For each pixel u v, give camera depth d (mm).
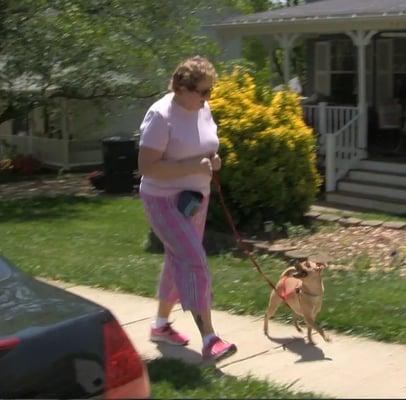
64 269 8930
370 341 6035
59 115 22594
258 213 10430
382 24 15594
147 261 9477
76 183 20578
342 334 6195
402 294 7152
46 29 17938
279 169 10305
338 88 19547
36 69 18703
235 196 10258
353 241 10094
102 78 19688
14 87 19828
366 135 16562
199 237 5402
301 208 10734
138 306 7262
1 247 10914
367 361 5633
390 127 18188
